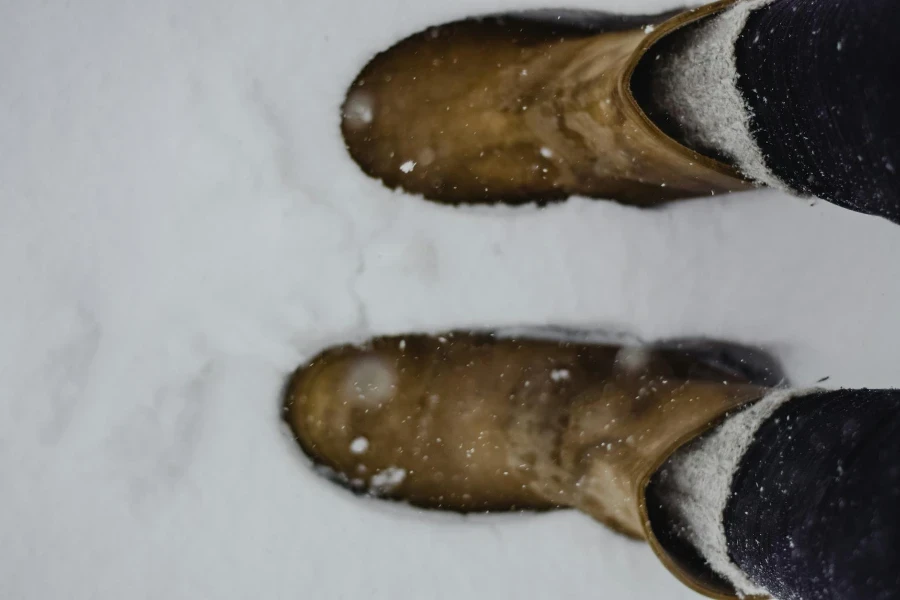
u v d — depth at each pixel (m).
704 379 0.98
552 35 0.99
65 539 1.00
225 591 1.00
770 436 0.88
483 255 1.00
